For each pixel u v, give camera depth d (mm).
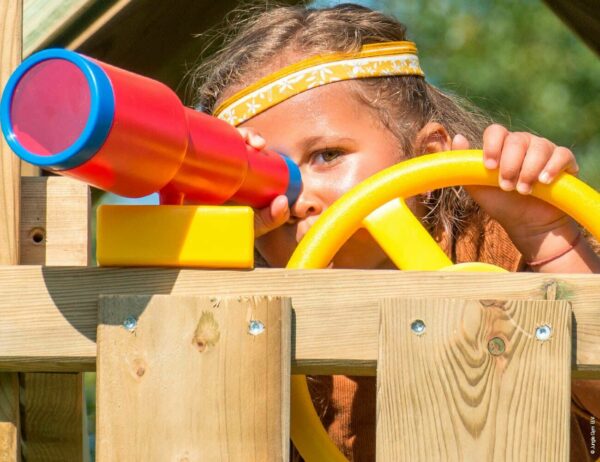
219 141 4492
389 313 4141
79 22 6074
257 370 4109
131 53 6824
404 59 7191
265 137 6645
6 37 4902
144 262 4289
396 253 5254
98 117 3654
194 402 4105
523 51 22297
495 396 4098
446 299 4145
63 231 5121
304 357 4211
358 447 6750
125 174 3939
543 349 4121
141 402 4113
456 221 7020
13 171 4922
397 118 6965
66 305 4309
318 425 5102
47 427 5199
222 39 8102
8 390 4773
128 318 4152
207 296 4199
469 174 5184
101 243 4289
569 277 4246
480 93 21984
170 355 4129
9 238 4891
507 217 5480
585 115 21750
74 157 3691
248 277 4281
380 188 5227
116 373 4129
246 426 4090
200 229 4273
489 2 22781
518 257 6797
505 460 4082
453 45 22609
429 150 7246
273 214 5574
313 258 5156
